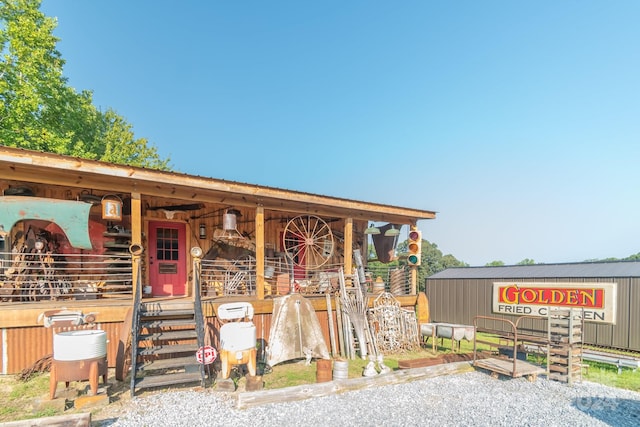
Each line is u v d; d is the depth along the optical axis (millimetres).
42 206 6320
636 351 9945
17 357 5820
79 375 4781
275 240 11344
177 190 7652
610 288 10328
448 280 15367
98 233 8422
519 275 13305
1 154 5582
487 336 12367
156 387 5641
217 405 5062
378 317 9359
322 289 10070
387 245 12523
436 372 6852
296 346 7648
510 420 4949
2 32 14062
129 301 6953
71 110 17141
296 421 4680
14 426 3770
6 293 6926
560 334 7125
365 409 5160
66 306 6246
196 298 6559
